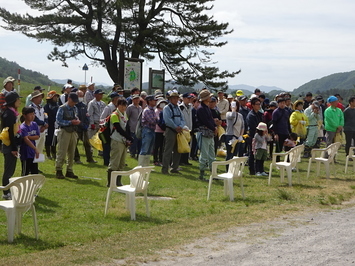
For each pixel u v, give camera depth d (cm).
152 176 1366
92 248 697
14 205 723
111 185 900
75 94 1244
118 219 878
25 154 991
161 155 1600
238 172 1109
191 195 1134
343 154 2186
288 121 1591
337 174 1563
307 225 840
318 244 710
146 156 1370
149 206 995
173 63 3391
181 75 3425
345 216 923
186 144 1411
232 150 1432
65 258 646
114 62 3497
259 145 1456
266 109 1717
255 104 1493
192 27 3419
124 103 1145
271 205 1029
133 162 1588
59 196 1045
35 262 625
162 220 880
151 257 651
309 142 1962
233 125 1427
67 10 3350
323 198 1121
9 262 624
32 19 3238
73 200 1018
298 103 1803
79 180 1241
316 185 1316
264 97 1902
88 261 633
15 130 934
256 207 1005
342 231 792
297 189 1235
